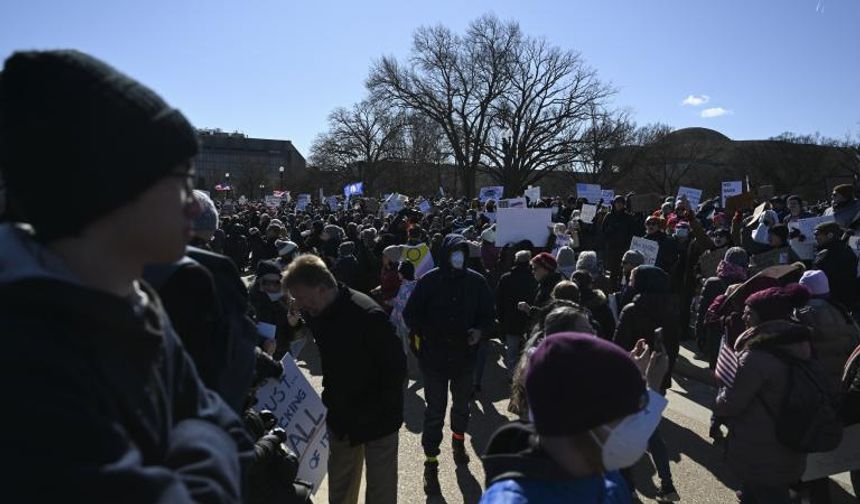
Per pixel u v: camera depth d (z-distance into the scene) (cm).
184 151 96
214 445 102
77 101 85
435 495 447
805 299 351
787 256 760
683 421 597
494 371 769
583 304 532
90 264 92
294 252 727
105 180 86
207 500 91
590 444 138
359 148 6144
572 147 4884
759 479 331
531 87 4841
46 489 72
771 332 328
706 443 543
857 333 452
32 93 85
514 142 4862
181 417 109
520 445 161
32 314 83
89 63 90
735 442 337
